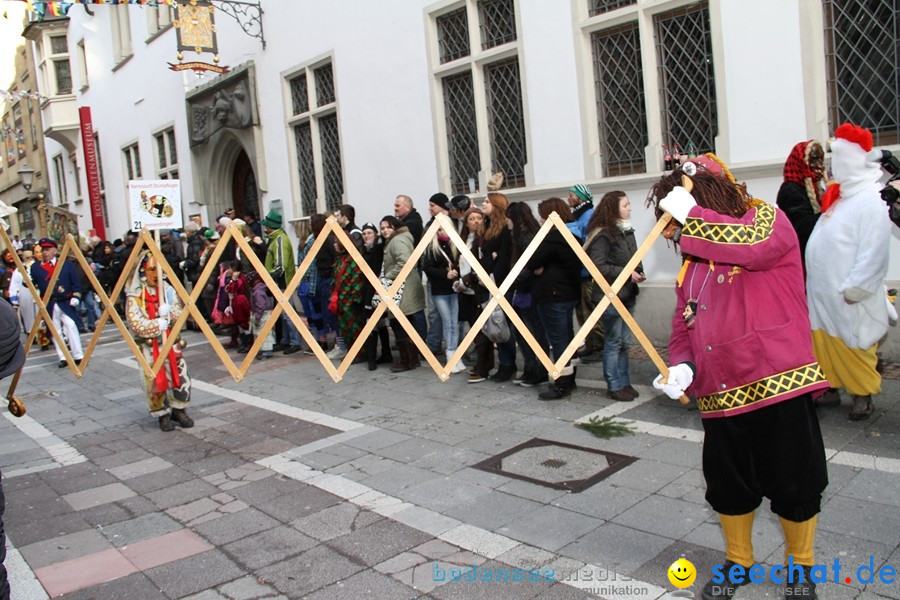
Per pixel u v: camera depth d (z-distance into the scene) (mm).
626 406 5441
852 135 4203
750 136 6273
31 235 27438
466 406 5930
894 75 5531
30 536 4098
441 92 9055
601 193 7418
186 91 14773
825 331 4457
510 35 8227
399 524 3816
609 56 7340
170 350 5824
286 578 3354
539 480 4211
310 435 5605
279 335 9562
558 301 5586
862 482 3734
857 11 5691
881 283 4207
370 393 6715
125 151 18406
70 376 9203
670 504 3730
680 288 2852
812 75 5832
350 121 10469
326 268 8414
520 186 8352
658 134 6930
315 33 10922
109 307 5734
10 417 7141
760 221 2561
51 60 21516
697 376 2746
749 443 2680
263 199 12805
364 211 10453
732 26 6258
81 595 3354
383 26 9656
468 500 4039
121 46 17812
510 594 3029
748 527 2805
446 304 7129
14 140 27812
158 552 3752
